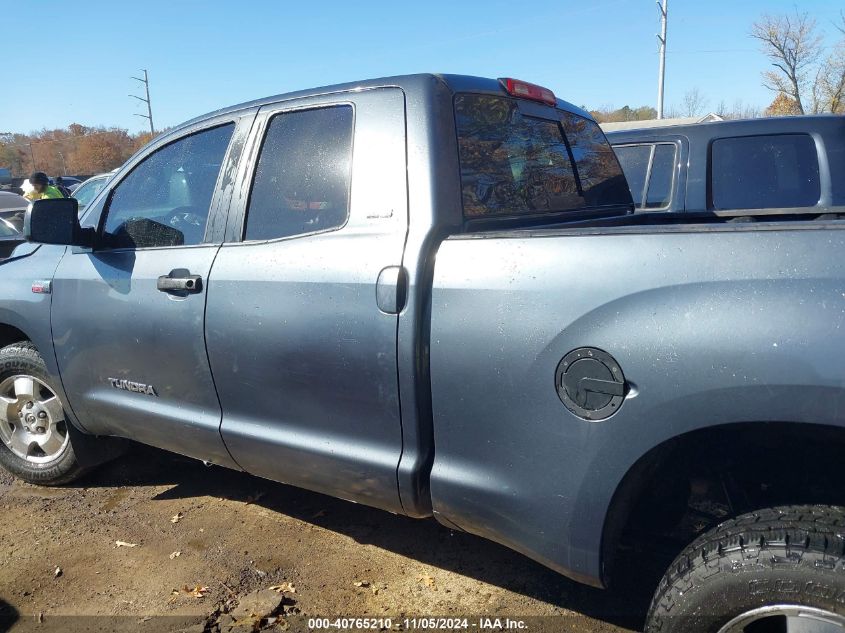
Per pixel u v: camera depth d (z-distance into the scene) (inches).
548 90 131.4
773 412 73.2
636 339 79.4
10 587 123.1
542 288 86.1
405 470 98.5
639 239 81.6
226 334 115.1
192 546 133.8
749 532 76.9
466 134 107.1
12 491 162.4
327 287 103.2
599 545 85.7
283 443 111.4
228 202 120.6
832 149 205.3
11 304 149.6
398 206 101.0
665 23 1284.4
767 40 1453.0
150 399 130.9
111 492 159.2
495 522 93.8
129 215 136.6
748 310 74.1
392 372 97.6
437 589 117.3
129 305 129.1
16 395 159.5
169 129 136.9
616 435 81.7
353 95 110.8
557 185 128.3
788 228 74.7
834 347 69.8
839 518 74.7
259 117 121.3
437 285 94.1
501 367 89.1
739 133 216.1
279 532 137.6
